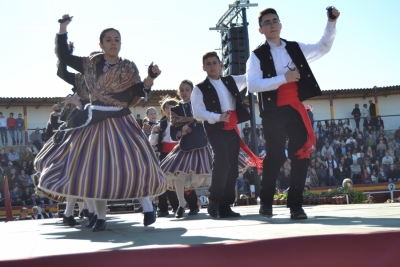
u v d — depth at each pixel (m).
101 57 4.15
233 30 11.55
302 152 4.22
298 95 4.33
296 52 4.36
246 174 19.66
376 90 25.73
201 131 6.91
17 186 19.88
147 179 3.93
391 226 3.03
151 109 8.28
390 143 23.59
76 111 4.52
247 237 2.83
